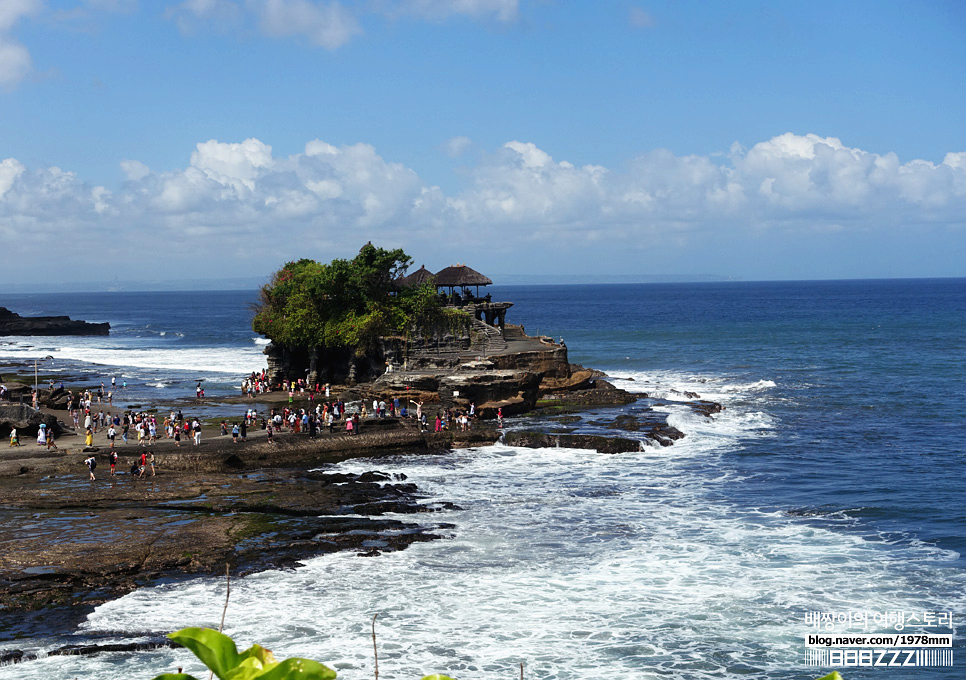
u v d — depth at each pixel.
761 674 23.80
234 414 65.06
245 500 39.34
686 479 46.19
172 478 43.59
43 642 25.47
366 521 37.09
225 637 4.32
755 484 44.88
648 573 31.36
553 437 54.19
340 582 30.44
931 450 52.47
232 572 31.08
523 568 31.92
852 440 56.12
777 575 31.05
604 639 26.00
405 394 66.25
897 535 35.50
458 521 37.88
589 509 40.12
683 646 25.50
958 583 30.00
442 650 25.28
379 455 52.25
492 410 63.28
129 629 26.38
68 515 36.72
